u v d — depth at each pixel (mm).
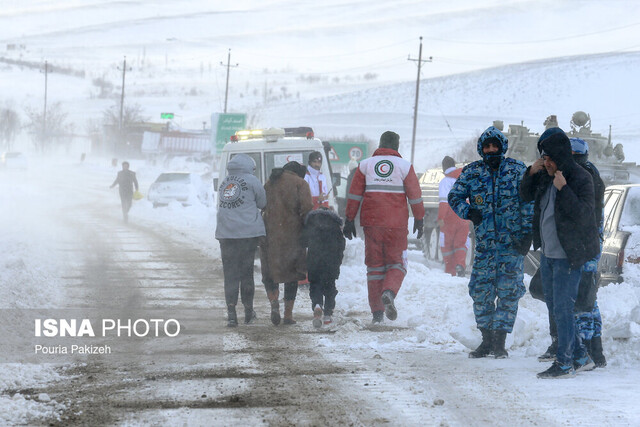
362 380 13188
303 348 16250
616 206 23844
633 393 12172
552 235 13727
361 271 26516
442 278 26062
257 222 19516
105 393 12422
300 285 25938
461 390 12469
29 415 11055
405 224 19672
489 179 15453
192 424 10602
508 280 15266
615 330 15391
